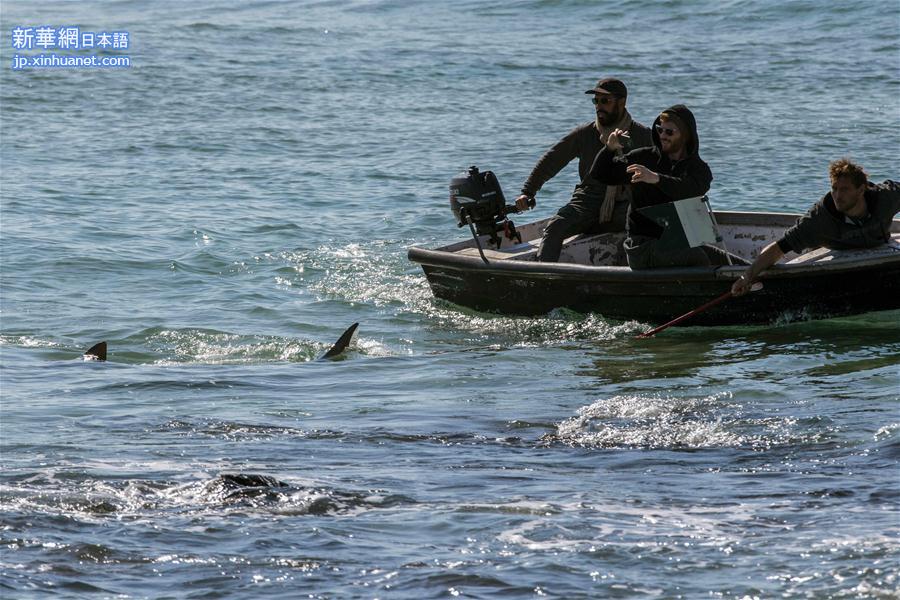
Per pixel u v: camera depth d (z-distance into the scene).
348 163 70.69
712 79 99.75
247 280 44.81
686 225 35.84
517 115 86.56
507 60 113.00
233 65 112.50
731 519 18.77
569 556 17.05
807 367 31.33
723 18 134.62
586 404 28.31
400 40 129.00
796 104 87.06
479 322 38.97
